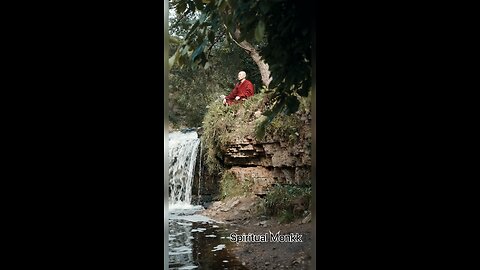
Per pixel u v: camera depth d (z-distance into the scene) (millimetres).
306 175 5203
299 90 2609
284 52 2506
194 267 3615
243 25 2525
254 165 5785
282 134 5328
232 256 3877
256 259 3719
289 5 2373
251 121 5867
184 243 4270
